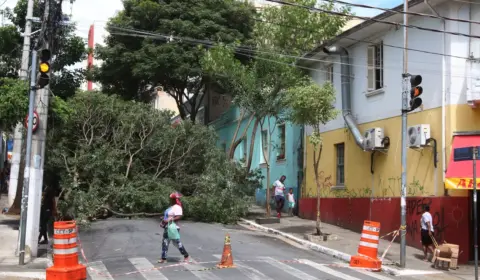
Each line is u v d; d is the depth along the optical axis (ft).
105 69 94.63
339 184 66.03
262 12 73.46
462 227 47.50
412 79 41.86
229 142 107.76
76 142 63.41
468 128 47.47
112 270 36.73
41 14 44.65
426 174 50.06
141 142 65.92
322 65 70.85
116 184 63.57
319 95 51.65
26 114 46.91
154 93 106.32
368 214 58.29
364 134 58.65
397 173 54.19
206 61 67.10
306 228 61.62
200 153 69.62
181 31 86.38
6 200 88.38
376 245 41.57
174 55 85.05
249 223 65.62
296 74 65.16
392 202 54.34
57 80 69.56
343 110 63.00
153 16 89.25
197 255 42.83
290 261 41.75
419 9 50.83
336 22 67.62
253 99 66.08
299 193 75.66
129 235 51.96
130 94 98.99
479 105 46.96
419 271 40.83
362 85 61.36
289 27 65.87
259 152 92.43
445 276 39.91
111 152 62.95
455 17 48.57
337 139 66.03
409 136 51.06
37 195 42.52
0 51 68.64
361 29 57.31
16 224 55.83
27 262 39.73
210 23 87.10
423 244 45.80
